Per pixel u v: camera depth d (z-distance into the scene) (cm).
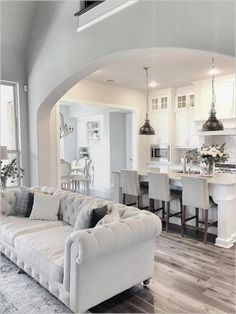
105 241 223
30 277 297
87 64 394
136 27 328
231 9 255
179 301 253
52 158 564
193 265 325
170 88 707
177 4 293
